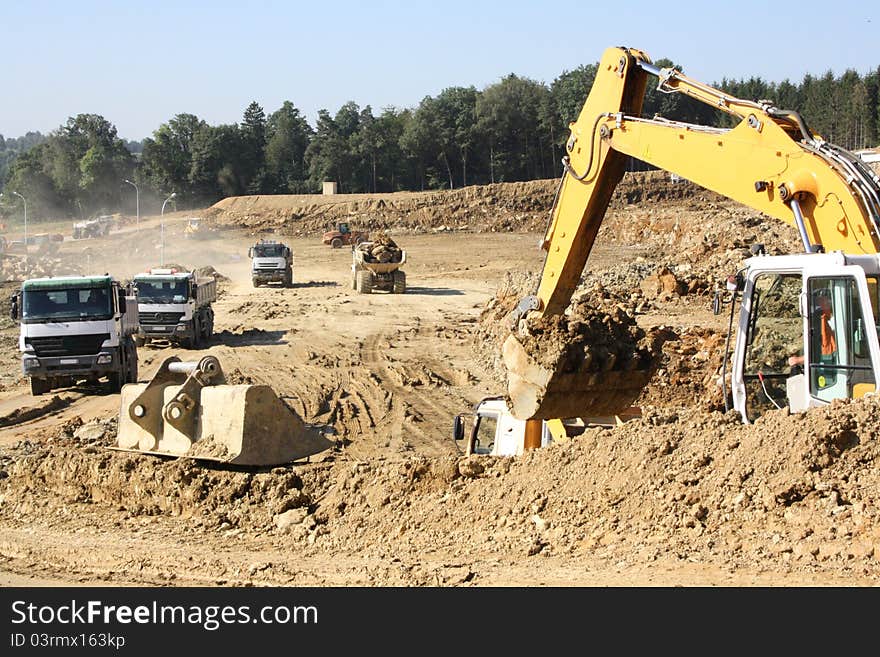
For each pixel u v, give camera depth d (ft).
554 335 38.68
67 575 32.58
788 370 37.09
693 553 27.30
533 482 33.60
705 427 32.14
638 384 40.91
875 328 32.89
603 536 29.81
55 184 524.52
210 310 116.98
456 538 32.63
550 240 44.50
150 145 497.46
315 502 38.14
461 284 180.34
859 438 28.58
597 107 42.96
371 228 309.01
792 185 35.55
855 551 25.17
